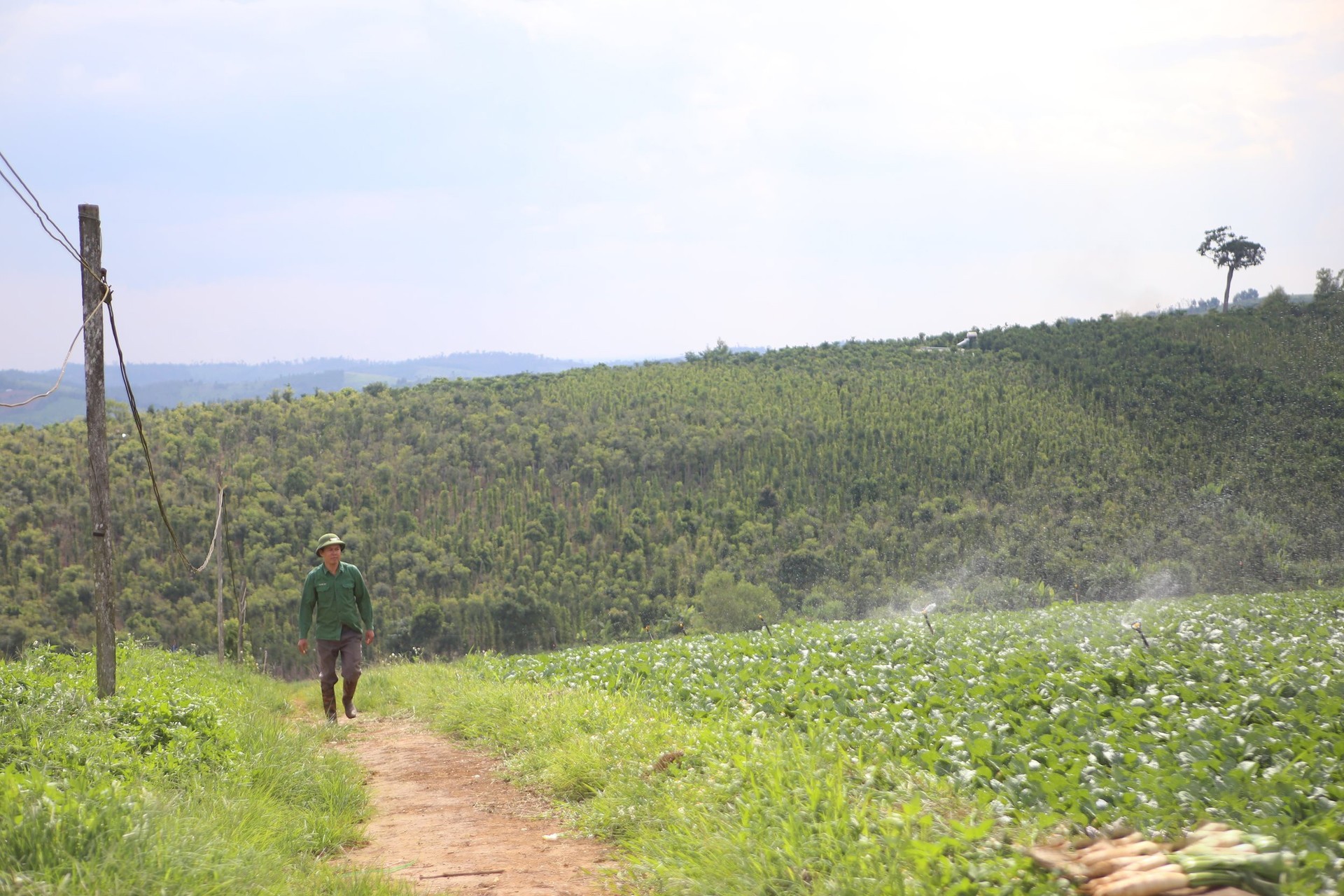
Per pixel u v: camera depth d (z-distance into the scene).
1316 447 131.62
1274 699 8.14
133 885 3.94
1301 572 79.31
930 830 4.72
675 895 4.59
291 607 112.12
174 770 6.50
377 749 10.45
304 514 141.38
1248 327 196.38
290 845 5.65
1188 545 101.06
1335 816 4.90
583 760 7.49
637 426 190.62
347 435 180.50
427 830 6.57
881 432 174.50
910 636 16.25
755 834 4.91
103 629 8.62
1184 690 8.79
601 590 130.00
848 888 4.04
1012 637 16.09
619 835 5.99
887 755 7.16
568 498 168.12
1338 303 198.00
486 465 174.75
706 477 174.38
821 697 9.88
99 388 8.97
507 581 135.25
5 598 105.44
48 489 132.50
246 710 10.94
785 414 191.75
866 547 134.00
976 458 156.12
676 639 21.00
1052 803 5.59
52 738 6.45
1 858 3.91
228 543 29.70
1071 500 133.50
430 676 16.70
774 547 138.25
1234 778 5.68
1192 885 3.74
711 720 9.17
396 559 134.50
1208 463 137.38
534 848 5.93
